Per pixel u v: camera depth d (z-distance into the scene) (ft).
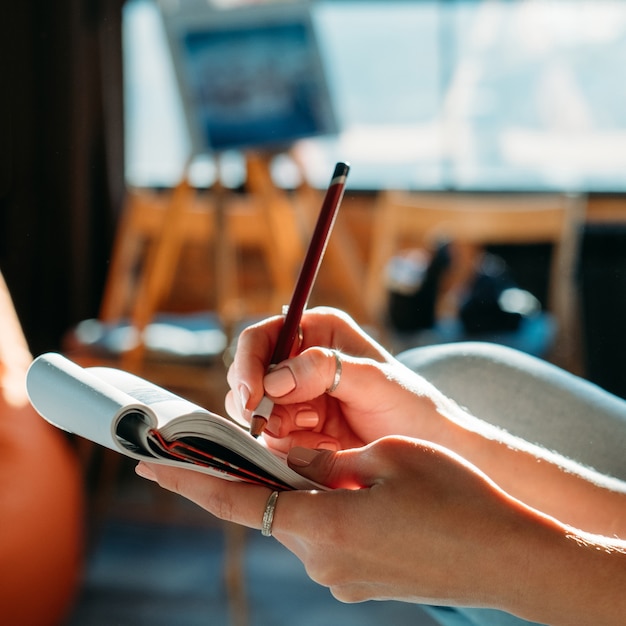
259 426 2.33
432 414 2.43
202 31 7.82
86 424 1.92
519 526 1.93
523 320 8.68
